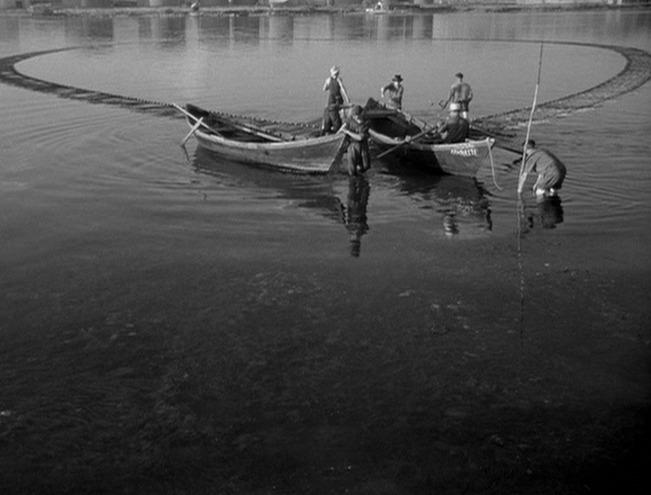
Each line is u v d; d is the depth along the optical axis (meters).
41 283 11.02
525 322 9.59
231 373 8.42
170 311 10.03
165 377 8.36
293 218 14.27
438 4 184.75
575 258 11.81
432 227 13.60
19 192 15.97
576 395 7.89
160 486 6.53
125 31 85.19
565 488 6.44
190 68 44.12
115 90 33.50
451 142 17.94
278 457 6.92
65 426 7.44
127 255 12.17
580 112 25.91
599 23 94.75
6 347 9.06
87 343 9.16
